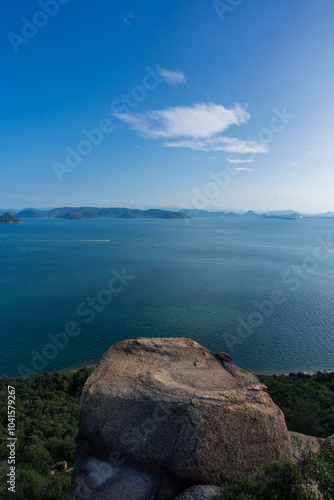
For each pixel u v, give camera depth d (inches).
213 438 341.1
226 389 376.5
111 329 2967.5
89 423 366.3
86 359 2351.1
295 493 306.7
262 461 340.8
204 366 429.7
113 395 367.9
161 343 481.1
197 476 334.6
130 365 429.1
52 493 743.1
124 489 332.5
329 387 1619.1
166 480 341.1
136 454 352.2
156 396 362.0
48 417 1379.2
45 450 1011.3
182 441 342.6
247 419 349.7
